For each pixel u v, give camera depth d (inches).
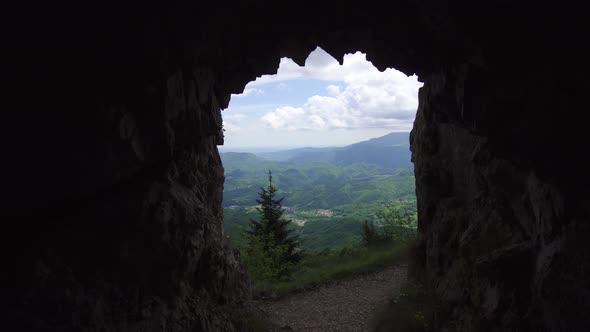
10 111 174.9
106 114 201.5
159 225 258.1
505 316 270.7
